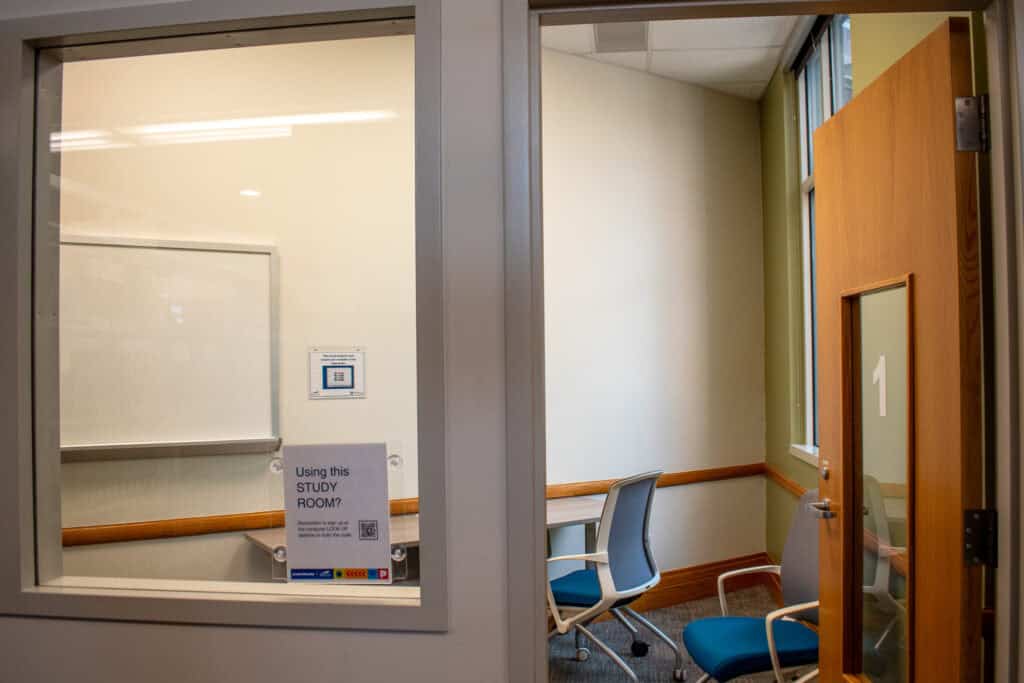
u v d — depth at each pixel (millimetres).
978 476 1285
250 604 1330
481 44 1310
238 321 1573
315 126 1528
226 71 1563
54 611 1380
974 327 1286
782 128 3682
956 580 1310
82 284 1563
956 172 1307
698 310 3932
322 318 1501
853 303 1844
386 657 1307
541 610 1297
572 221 3553
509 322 1286
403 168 1407
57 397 1494
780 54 3588
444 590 1285
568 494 3473
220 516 1479
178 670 1356
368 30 1409
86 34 1407
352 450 1394
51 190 1487
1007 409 1249
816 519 2234
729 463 4012
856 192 1758
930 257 1398
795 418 3564
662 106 3857
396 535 1367
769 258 4031
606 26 3125
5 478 1388
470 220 1304
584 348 3570
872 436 1747
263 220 1593
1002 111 1255
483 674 1288
